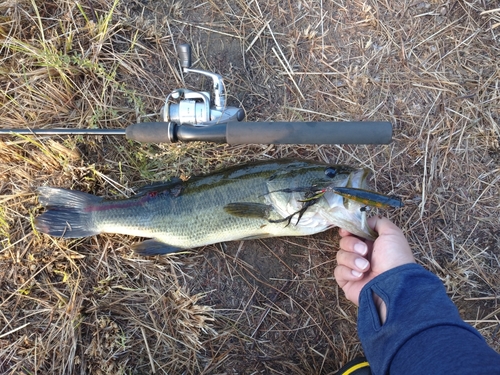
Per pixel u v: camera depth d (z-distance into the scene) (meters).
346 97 0.64
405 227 0.62
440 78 0.64
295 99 0.64
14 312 0.59
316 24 0.65
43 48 0.60
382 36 0.65
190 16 0.64
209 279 0.61
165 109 0.53
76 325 0.58
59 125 0.61
